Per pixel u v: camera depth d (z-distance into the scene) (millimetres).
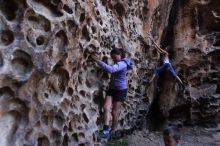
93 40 4547
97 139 4785
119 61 4949
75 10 3951
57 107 3729
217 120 7051
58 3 3639
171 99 6984
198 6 7113
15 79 3230
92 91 4723
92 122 4664
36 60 3375
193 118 7074
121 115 5719
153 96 6883
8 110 3256
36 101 3469
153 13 6555
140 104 6363
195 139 6570
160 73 7141
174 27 7223
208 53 6984
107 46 5086
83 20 4152
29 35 3354
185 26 7172
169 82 7035
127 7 5727
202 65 7035
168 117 7066
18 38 3256
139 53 6156
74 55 3969
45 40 3502
